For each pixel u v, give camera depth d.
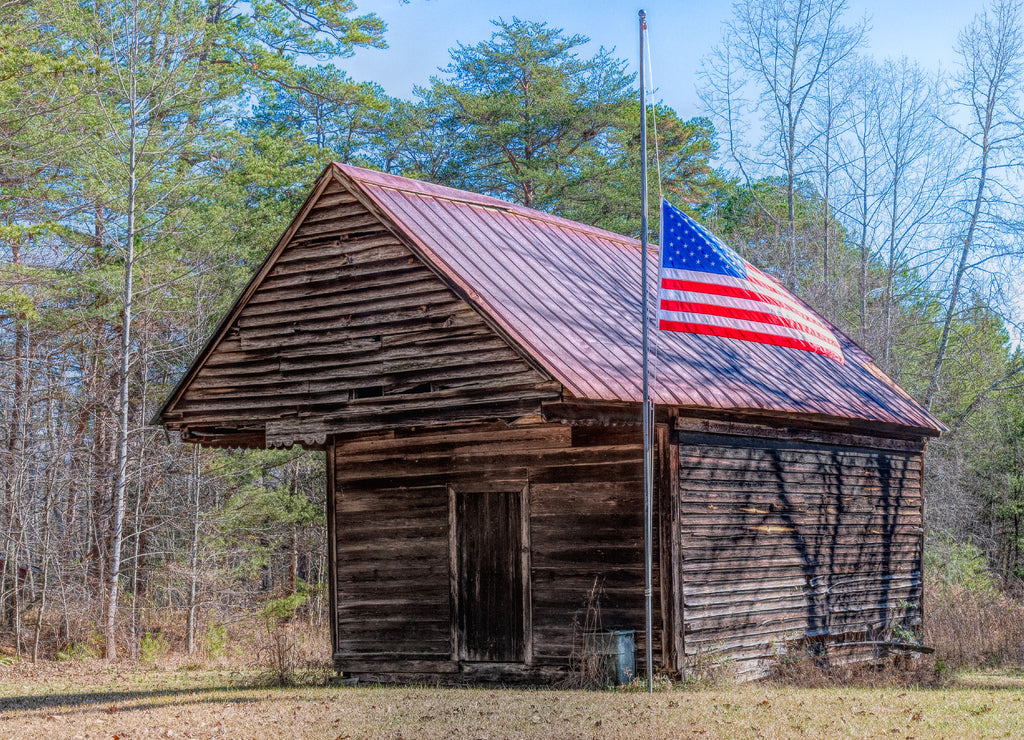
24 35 28.92
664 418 18.19
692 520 18.56
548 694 16.28
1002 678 21.08
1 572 30.95
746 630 19.50
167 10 32.88
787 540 20.92
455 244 19.19
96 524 33.59
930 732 12.28
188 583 32.41
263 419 20.23
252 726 13.16
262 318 20.44
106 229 32.12
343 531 20.89
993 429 44.84
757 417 20.31
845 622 22.39
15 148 30.45
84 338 33.94
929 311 52.09
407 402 18.44
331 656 22.69
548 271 20.25
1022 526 45.75
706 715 13.65
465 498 19.77
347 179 19.34
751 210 57.25
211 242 33.78
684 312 16.73
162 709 15.08
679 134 50.47
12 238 27.23
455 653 19.42
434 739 12.05
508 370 17.33
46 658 27.55
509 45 51.28
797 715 13.62
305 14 42.31
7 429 32.47
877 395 24.64
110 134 31.50
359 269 19.36
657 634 17.88
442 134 51.75
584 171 46.59
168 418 21.47
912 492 25.59
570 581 18.59
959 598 29.34
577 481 18.69
